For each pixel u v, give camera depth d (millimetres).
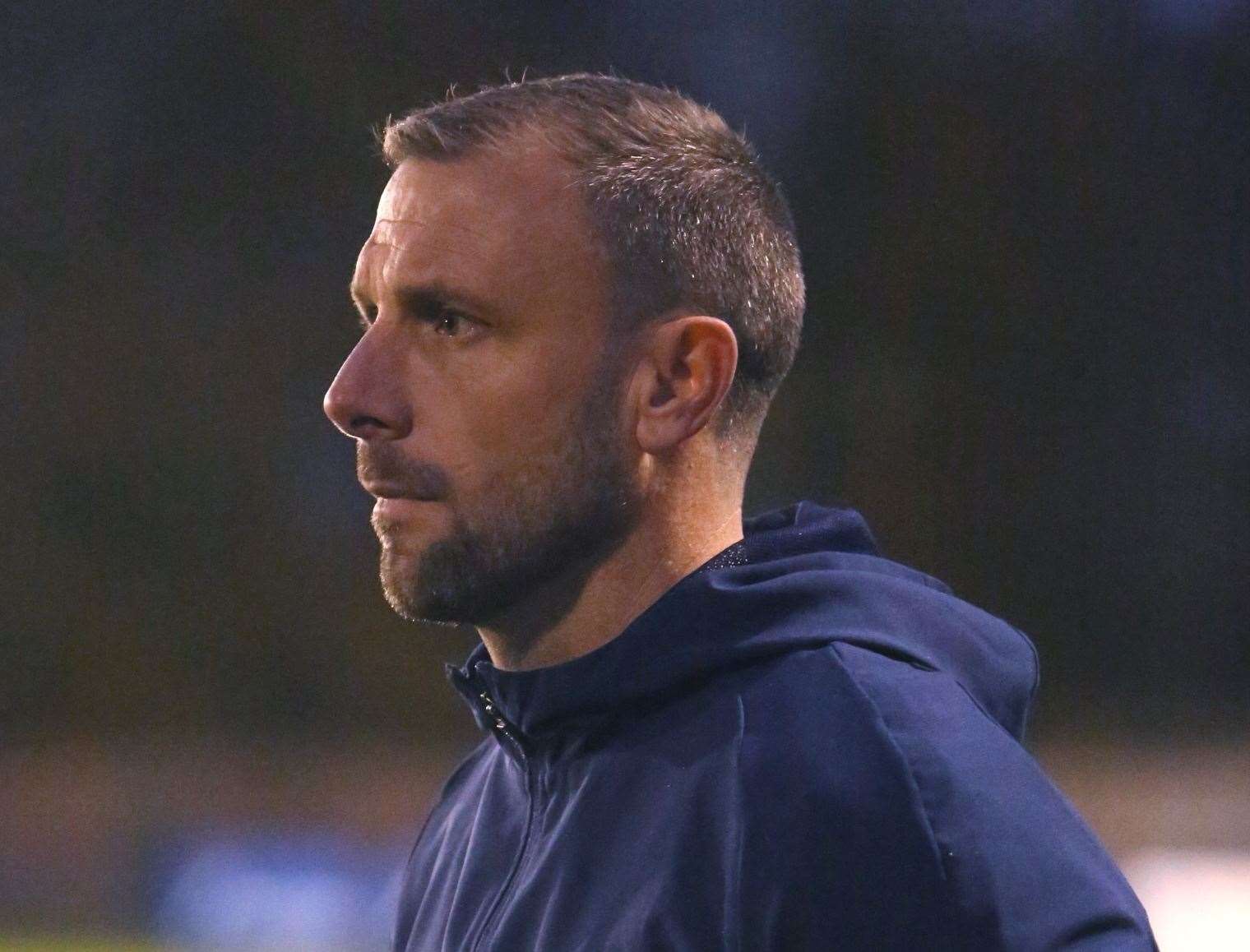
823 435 35000
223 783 31688
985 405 35188
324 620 34656
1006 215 34969
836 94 34344
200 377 35125
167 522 34906
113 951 23219
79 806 30688
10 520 34812
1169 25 34156
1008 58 34531
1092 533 34969
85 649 34562
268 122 34812
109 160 34781
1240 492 34406
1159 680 34188
